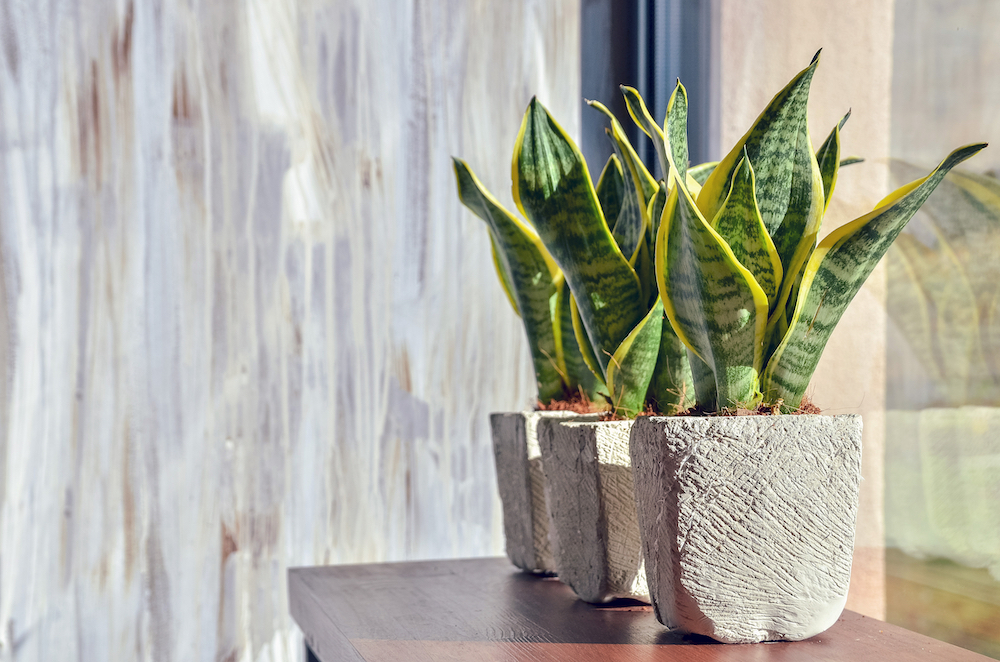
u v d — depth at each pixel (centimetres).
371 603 57
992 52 66
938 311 70
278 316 97
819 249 40
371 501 100
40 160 89
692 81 92
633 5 98
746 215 41
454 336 103
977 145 37
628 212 58
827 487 42
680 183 37
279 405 97
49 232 89
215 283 95
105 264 91
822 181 47
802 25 83
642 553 49
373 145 101
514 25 105
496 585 63
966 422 67
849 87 79
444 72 103
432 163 103
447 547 102
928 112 72
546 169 51
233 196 96
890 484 74
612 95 99
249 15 97
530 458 64
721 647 43
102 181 91
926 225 72
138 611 91
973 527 66
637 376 51
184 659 92
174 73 94
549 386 65
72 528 89
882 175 76
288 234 98
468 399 103
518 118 105
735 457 41
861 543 76
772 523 42
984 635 65
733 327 40
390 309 101
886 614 74
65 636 88
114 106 92
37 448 88
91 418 90
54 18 90
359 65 101
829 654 42
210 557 94
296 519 97
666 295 43
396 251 101
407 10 102
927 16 72
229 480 95
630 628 48
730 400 42
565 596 58
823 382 80
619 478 51
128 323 92
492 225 64
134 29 92
